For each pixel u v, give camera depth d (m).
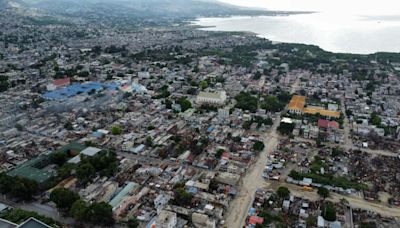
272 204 178.12
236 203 180.25
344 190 192.00
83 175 191.25
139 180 199.75
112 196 181.50
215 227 159.12
